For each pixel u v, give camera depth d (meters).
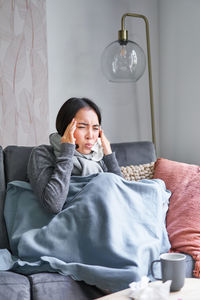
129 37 3.15
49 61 2.90
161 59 3.19
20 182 1.98
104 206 1.72
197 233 1.86
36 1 2.83
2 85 2.75
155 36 3.22
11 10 2.76
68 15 2.96
